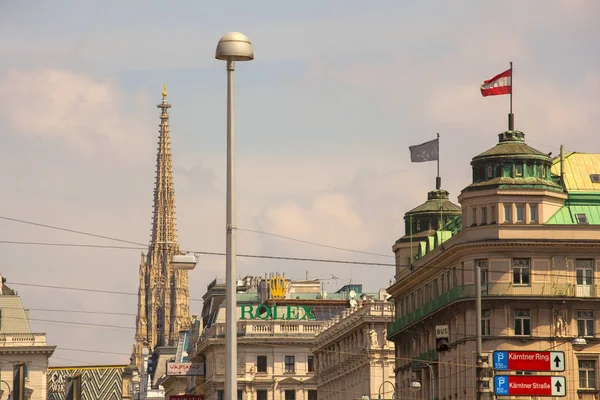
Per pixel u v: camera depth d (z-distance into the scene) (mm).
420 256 159250
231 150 62219
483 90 139750
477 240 135000
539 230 134500
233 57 61844
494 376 114250
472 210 137750
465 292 135625
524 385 113875
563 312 133125
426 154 158250
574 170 142875
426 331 151875
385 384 184000
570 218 136750
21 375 155125
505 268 134000
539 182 136375
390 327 167875
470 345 134500
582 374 132500
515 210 135625
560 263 134125
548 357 112938
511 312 133250
